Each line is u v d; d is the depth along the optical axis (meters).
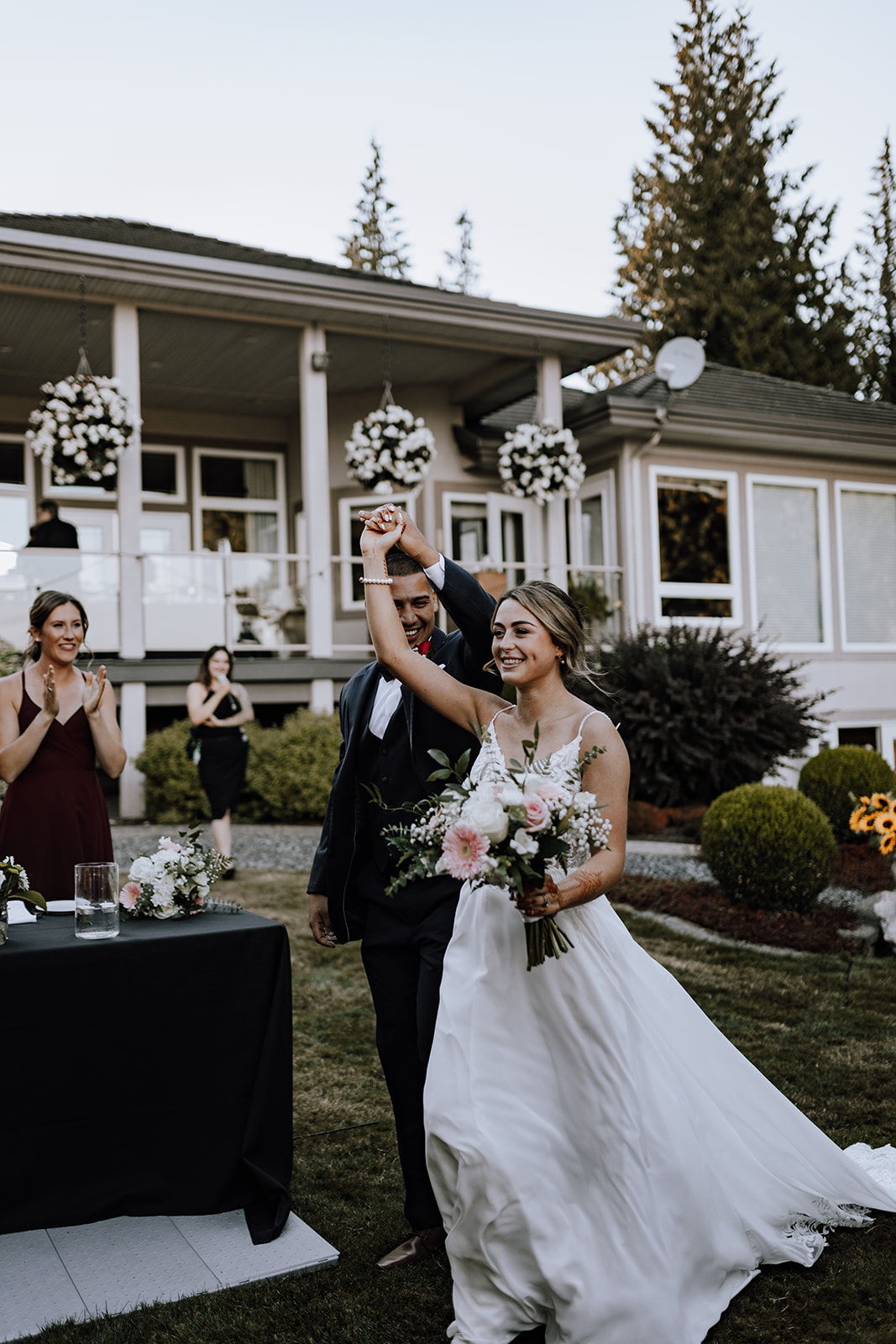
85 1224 2.95
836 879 8.46
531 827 2.31
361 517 3.04
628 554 14.09
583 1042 2.49
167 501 15.13
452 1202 2.44
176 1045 2.96
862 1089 4.11
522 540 15.35
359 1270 2.83
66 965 2.83
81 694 4.18
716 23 32.19
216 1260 2.88
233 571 11.94
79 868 2.94
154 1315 2.60
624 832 2.64
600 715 2.73
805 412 16.22
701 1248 2.55
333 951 6.22
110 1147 2.87
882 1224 3.03
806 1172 2.94
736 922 6.86
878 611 15.96
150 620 11.57
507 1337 2.41
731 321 30.42
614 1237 2.41
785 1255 2.80
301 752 10.91
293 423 15.71
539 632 2.72
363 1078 4.29
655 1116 2.53
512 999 2.56
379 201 37.59
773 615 15.12
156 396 14.63
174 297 11.19
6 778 4.04
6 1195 2.75
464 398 14.86
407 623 3.11
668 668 11.09
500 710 2.90
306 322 12.04
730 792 7.54
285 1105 3.09
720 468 14.79
